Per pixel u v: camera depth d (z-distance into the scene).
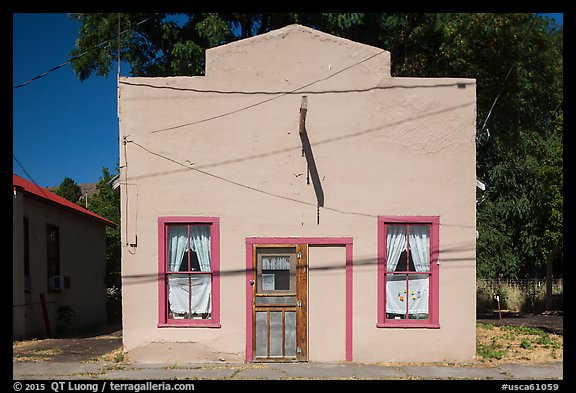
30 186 17.17
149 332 11.38
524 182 26.52
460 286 11.38
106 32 19.08
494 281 27.64
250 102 11.59
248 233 11.48
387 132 11.55
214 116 11.60
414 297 11.52
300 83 11.60
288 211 11.49
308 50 11.64
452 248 11.42
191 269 11.59
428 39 20.30
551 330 16.97
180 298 11.58
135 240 11.50
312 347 11.33
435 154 11.51
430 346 11.30
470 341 11.33
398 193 11.49
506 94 20.69
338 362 11.23
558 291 26.73
